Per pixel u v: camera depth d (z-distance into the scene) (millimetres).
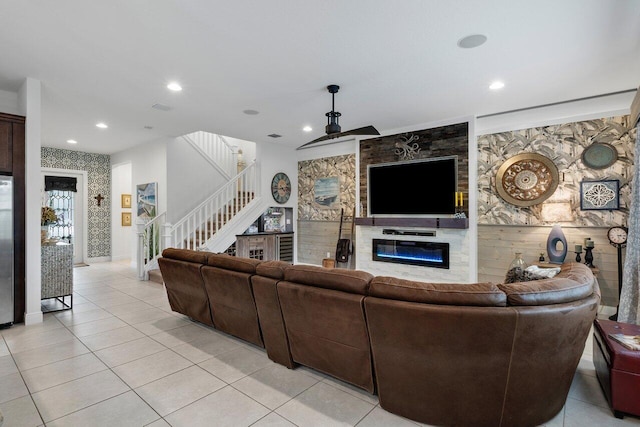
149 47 2896
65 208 7570
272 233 7035
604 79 3541
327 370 2436
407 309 1855
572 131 4273
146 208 6840
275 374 2590
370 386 2225
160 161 6453
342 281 2191
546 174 4434
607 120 4051
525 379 1864
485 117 4934
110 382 2451
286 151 7379
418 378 1967
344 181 6789
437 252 5301
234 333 3195
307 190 7445
